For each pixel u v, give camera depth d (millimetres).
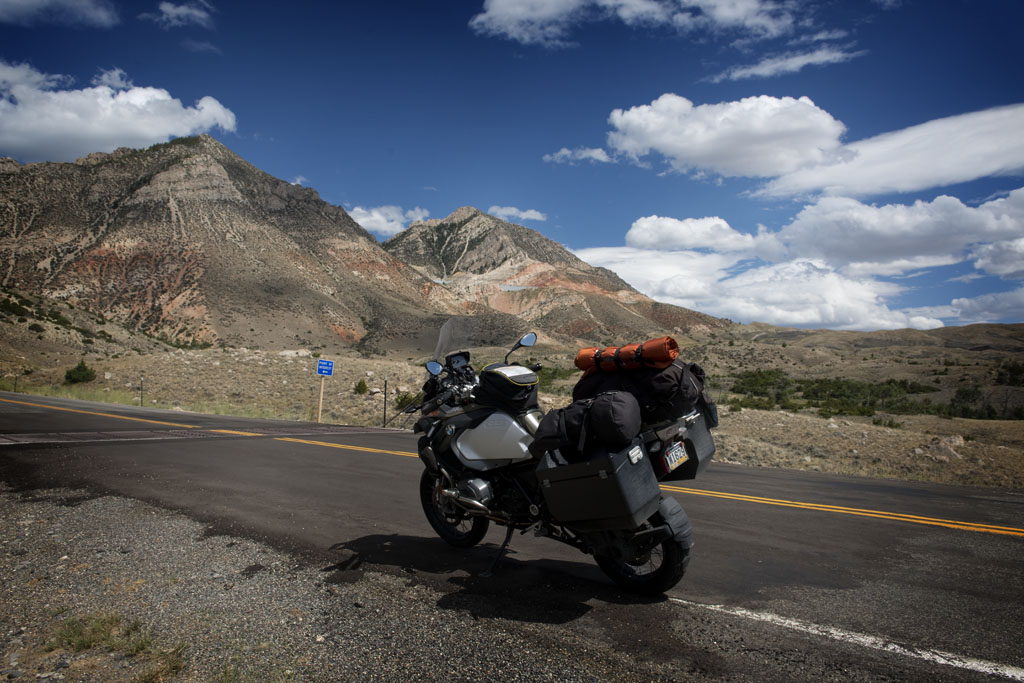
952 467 14227
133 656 3156
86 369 32250
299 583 4254
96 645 3283
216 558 4770
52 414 17203
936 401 93438
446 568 4621
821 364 170750
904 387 109375
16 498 6781
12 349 53438
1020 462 14758
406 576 4422
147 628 3500
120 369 34000
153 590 4098
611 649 3285
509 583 4320
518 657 3178
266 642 3326
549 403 18750
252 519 5961
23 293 80312
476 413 4680
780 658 3197
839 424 21031
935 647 3346
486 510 4590
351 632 3469
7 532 5445
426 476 5484
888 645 3367
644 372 4043
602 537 4078
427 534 5574
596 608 3879
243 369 32469
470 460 4664
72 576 4355
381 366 35156
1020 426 35000
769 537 5730
